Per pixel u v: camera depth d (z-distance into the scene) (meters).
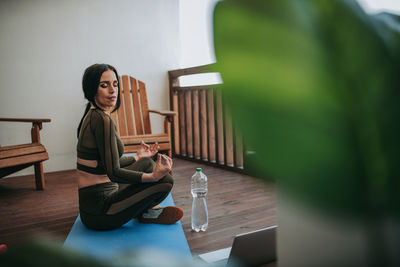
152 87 4.57
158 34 4.54
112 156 1.62
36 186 3.05
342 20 0.11
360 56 0.11
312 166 0.11
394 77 0.11
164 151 3.40
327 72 0.11
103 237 1.67
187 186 3.04
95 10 4.09
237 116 0.11
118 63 4.30
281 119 0.11
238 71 0.11
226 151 3.73
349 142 0.11
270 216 2.21
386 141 0.11
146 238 1.65
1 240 1.91
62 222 2.21
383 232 0.12
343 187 0.11
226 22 0.11
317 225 0.15
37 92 3.78
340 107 0.11
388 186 0.11
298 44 0.11
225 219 2.17
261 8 0.11
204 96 4.02
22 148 2.84
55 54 3.86
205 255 0.93
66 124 3.96
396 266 0.13
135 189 1.71
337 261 0.14
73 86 3.98
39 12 3.74
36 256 0.10
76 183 3.30
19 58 3.67
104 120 1.63
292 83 0.11
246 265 0.72
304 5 0.11
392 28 0.12
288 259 0.18
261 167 0.11
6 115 3.64
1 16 3.56
